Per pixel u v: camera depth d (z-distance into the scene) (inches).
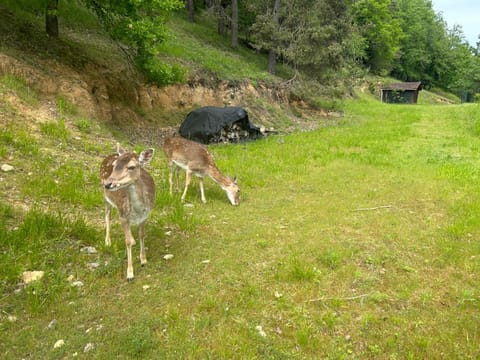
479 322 161.9
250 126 575.8
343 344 148.6
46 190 250.8
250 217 275.6
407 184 355.6
